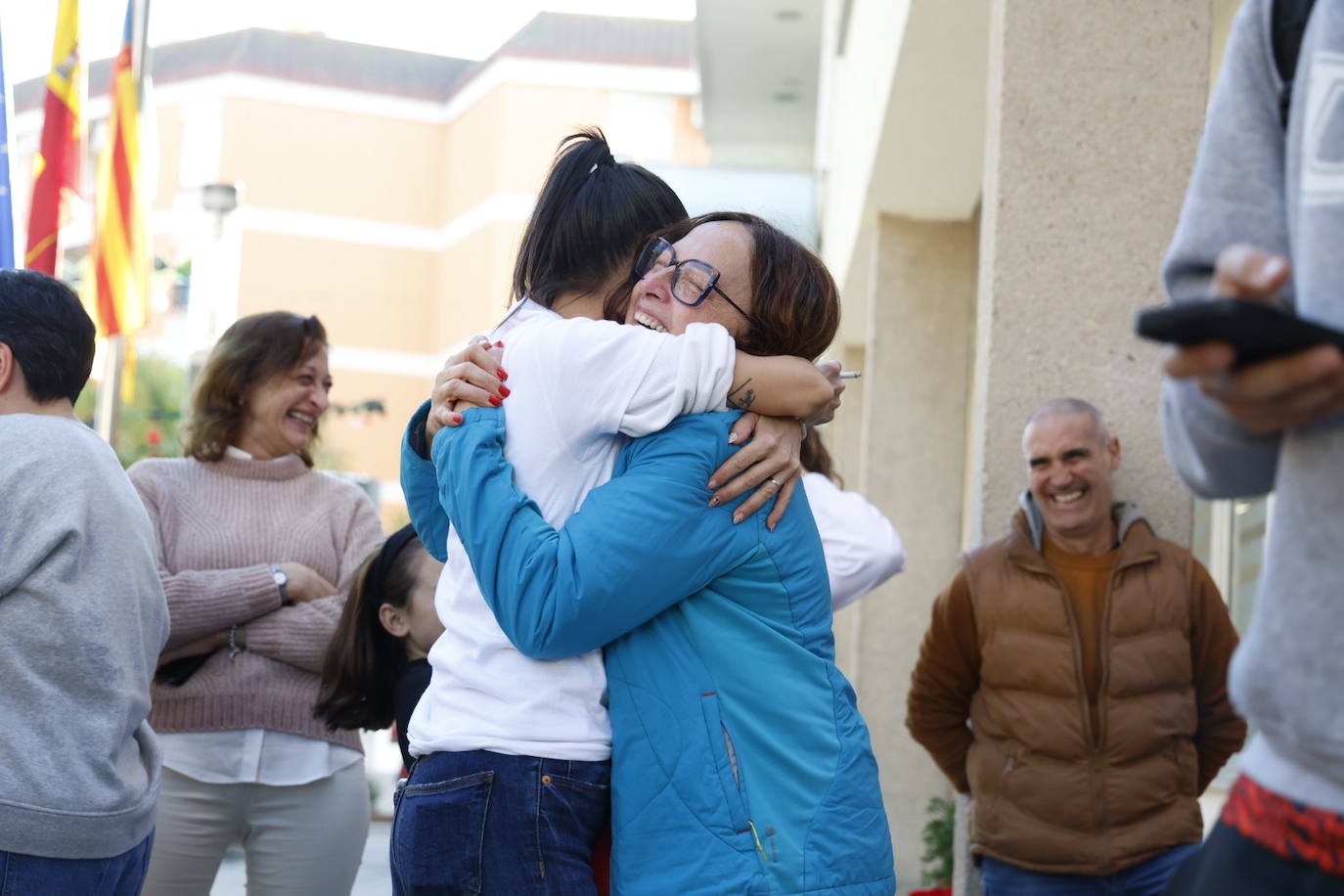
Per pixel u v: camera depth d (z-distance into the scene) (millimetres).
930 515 8953
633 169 2381
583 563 1879
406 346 42094
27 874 2404
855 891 1883
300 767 3461
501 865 1900
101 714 2502
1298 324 1046
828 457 3578
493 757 1937
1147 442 4051
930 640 3932
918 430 8984
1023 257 4141
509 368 2068
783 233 2236
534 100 39812
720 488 1984
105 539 2561
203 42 42812
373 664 3088
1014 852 3664
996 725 3752
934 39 6336
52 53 6305
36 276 2789
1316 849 1186
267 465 3732
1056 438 3670
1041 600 3711
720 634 1958
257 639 3438
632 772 1917
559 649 1906
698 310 2141
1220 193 1309
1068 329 4117
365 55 42625
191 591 3383
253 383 3707
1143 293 4102
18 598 2465
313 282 41656
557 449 2010
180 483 3650
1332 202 1199
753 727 1919
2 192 5094
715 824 1862
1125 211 4121
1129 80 4141
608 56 39781
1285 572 1208
